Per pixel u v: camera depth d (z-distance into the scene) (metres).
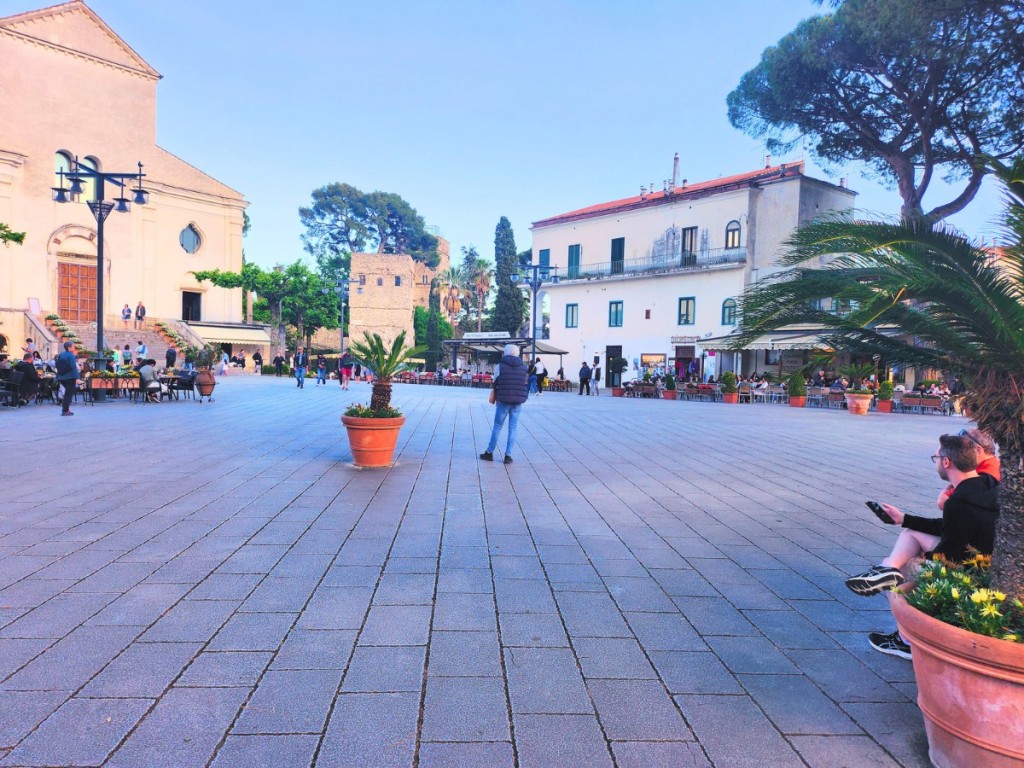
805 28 21.42
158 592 3.85
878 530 5.72
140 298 37.62
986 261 2.66
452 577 4.24
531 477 7.85
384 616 3.58
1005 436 2.54
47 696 2.66
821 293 3.04
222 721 2.52
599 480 7.79
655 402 24.38
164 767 2.23
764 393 26.39
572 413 17.89
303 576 4.18
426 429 12.62
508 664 3.07
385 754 2.34
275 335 52.31
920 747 2.48
